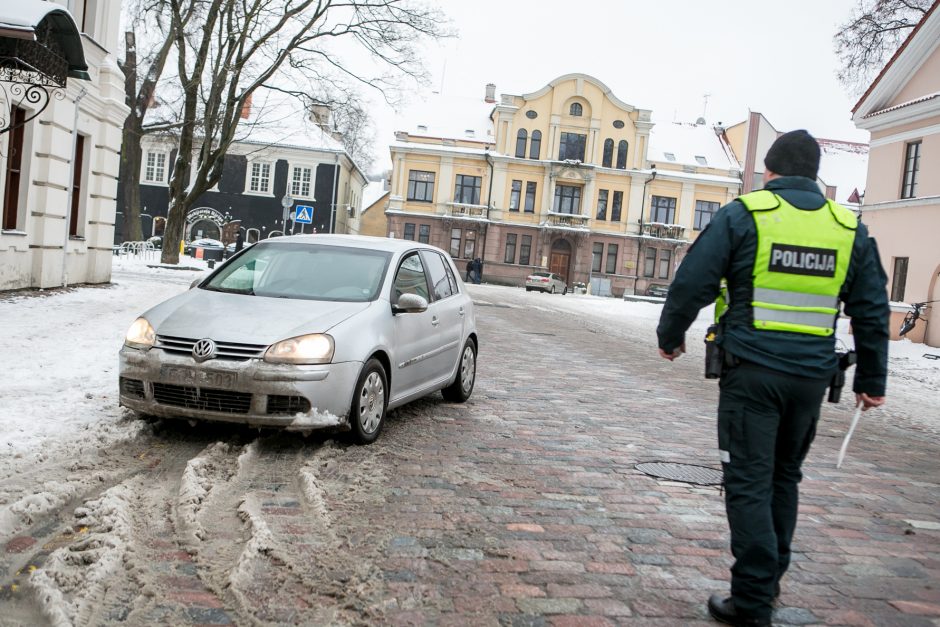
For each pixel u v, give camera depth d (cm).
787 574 375
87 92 1484
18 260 1328
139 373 538
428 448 574
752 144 5716
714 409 866
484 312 2170
